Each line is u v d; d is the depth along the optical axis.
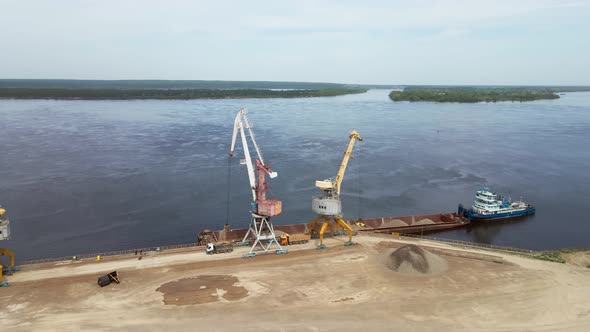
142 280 56.47
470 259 64.69
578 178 128.50
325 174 130.62
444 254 66.44
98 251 76.62
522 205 99.31
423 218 92.19
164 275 58.12
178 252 66.75
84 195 107.19
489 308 50.12
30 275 57.88
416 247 62.69
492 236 87.06
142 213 96.00
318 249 68.44
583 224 93.06
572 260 65.31
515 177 129.88
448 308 50.03
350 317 47.91
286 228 81.12
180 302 50.81
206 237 75.44
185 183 119.00
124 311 48.78
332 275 58.41
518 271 60.16
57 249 77.12
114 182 118.62
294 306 50.12
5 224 57.00
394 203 106.38
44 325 45.84
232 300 51.34
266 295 52.62
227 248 67.12
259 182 69.75
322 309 49.50
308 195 110.25
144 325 46.03
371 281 56.66
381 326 46.28
